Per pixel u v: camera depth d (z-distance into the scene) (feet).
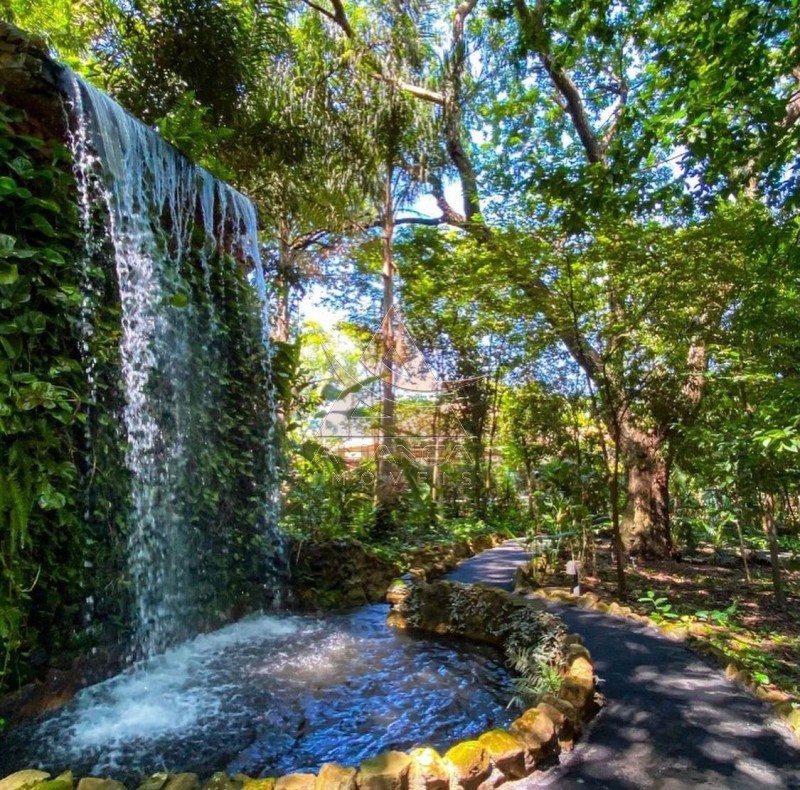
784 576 23.25
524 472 35.35
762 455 14.40
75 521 10.19
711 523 30.58
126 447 11.83
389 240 34.96
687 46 15.66
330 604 17.10
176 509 13.53
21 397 8.52
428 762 7.11
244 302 16.74
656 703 9.92
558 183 16.51
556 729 8.26
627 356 19.34
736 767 7.85
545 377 27.09
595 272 18.15
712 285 17.30
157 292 12.90
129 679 11.11
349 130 30.14
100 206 11.09
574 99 28.91
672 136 16.43
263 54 24.30
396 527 25.75
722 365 17.42
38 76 9.46
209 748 8.59
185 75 21.04
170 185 13.43
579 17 17.94
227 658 12.47
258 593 16.47
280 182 27.45
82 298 10.37
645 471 28.32
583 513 21.58
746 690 10.48
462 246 24.39
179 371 13.79
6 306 8.62
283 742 8.79
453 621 14.38
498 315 24.47
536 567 20.99
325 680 11.27
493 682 11.22
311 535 19.57
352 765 8.09
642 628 14.33
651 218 18.08
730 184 15.28
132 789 7.55
